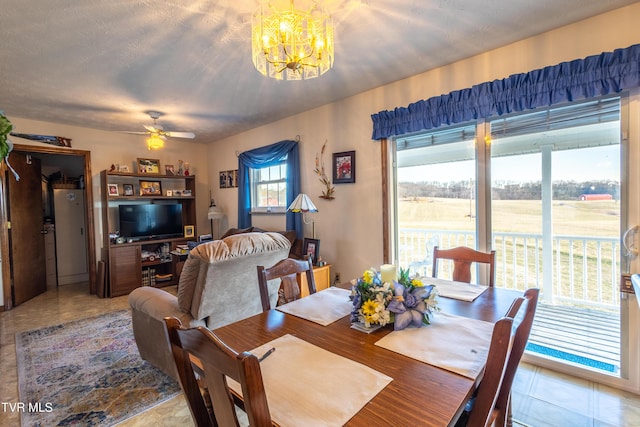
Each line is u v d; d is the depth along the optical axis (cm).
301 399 82
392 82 297
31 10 177
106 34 204
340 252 352
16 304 396
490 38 220
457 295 166
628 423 169
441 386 87
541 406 185
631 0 181
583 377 209
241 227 479
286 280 177
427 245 294
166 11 180
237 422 74
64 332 310
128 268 450
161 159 522
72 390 211
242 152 481
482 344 110
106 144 464
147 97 324
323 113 363
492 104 231
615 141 199
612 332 230
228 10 180
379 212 315
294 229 392
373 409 78
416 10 186
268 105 358
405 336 119
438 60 253
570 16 196
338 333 124
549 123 222
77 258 527
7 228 387
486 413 83
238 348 112
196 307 195
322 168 366
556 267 242
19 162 414
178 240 510
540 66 217
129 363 247
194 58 240
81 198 533
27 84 284
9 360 254
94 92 306
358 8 183
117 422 180
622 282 196
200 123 432
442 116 256
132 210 470
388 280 135
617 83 184
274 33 166
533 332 251
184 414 187
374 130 305
